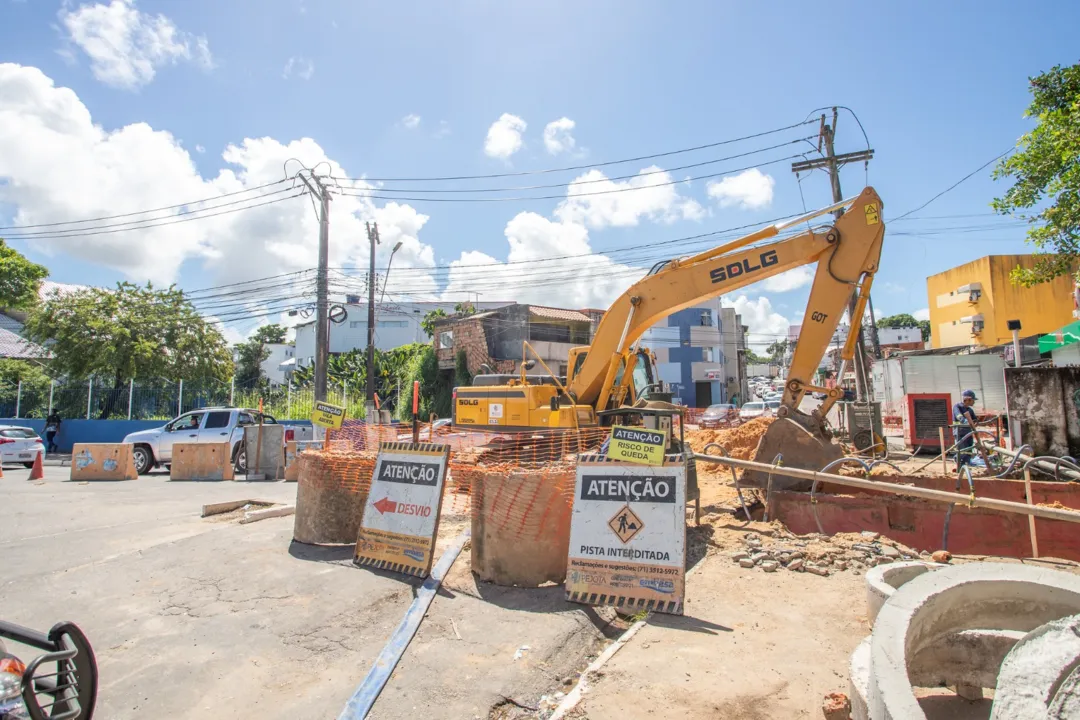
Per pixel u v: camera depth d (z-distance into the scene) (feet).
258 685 12.99
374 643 14.84
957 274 101.50
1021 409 32.65
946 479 26.96
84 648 8.95
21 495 38.37
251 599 17.58
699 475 37.70
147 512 31.65
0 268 109.50
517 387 37.45
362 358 136.98
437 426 40.65
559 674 13.43
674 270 32.76
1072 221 38.93
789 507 25.89
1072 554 23.54
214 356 95.09
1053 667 6.31
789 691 11.71
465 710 12.00
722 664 12.84
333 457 23.21
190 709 12.10
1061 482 25.52
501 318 125.08
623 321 34.32
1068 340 53.78
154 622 16.19
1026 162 40.70
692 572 19.19
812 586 17.67
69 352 84.74
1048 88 41.04
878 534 22.48
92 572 20.11
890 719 6.65
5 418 80.43
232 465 52.08
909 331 213.87
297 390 102.47
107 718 11.77
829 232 29.68
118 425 78.48
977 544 24.43
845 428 51.08
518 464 22.15
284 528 25.30
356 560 20.36
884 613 8.56
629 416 33.91
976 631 9.33
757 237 31.09
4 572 20.48
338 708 12.08
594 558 16.80
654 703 11.34
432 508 19.33
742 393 195.42
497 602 17.01
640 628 14.84
